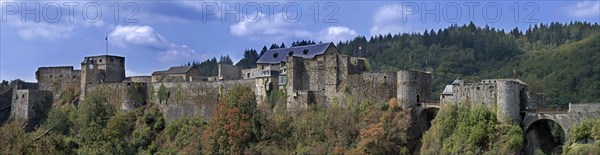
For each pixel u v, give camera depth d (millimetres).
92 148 178875
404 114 162500
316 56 196500
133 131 196375
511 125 143250
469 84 152750
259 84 188625
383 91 169125
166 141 187500
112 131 185750
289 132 168000
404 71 165625
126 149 183500
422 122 164625
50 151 157000
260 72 196500
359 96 172375
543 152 143875
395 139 156750
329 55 179625
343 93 175000
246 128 166125
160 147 185250
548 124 150750
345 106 173625
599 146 128875
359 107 169500
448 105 154000
